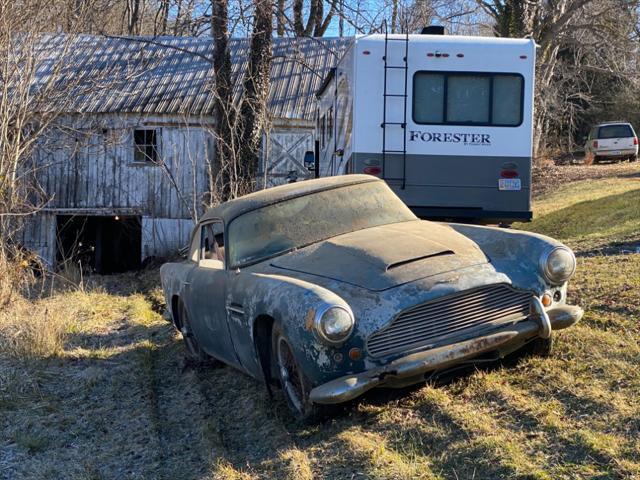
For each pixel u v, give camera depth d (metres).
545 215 14.41
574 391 4.22
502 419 4.06
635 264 7.25
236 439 4.77
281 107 18.62
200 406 5.57
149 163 18.97
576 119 41.84
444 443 3.91
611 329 5.28
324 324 4.09
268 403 5.21
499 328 4.50
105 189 19.06
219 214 5.98
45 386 6.23
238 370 6.03
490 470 3.52
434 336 4.35
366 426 4.34
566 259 4.73
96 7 21.86
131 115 18.53
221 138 12.91
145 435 5.04
